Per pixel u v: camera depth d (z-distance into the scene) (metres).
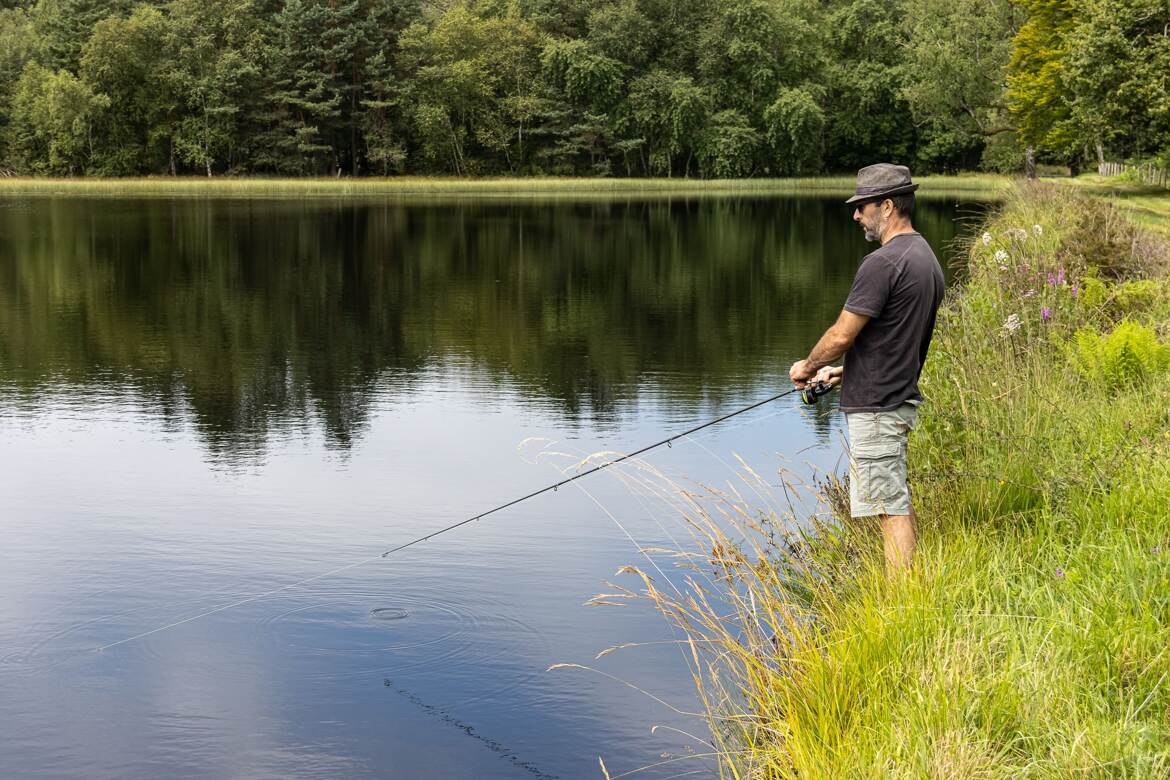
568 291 19.28
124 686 4.54
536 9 84.94
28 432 9.00
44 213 41.56
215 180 72.88
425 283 20.36
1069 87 31.66
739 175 79.38
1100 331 8.41
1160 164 32.94
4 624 5.16
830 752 3.34
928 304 4.42
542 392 10.62
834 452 8.09
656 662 4.67
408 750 3.99
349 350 13.15
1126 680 3.33
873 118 84.25
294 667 4.69
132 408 9.93
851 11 84.69
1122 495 4.54
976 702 3.25
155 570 5.85
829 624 4.26
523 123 81.75
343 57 77.06
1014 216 16.61
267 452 8.38
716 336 14.20
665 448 8.34
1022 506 4.84
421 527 6.55
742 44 78.25
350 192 67.50
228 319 15.66
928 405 5.68
